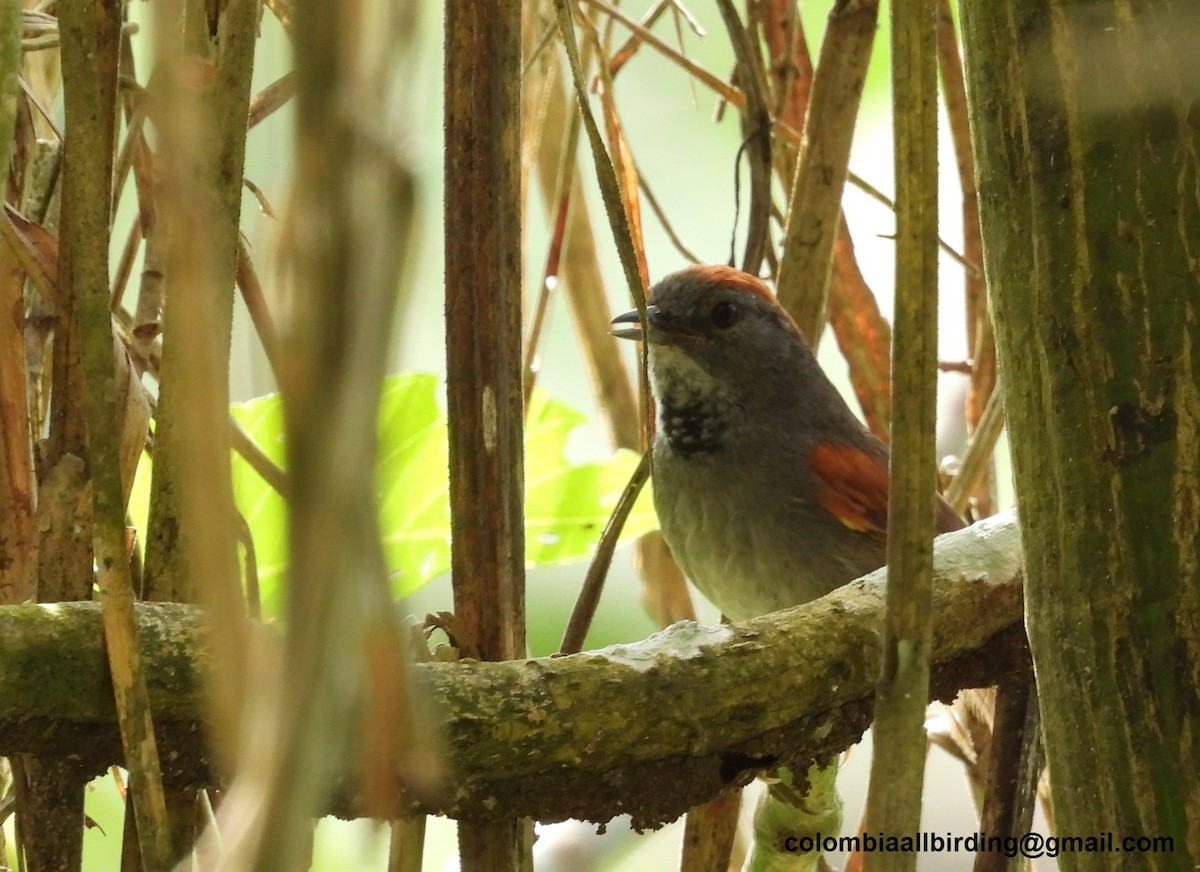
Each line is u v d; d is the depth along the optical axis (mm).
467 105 4156
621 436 7480
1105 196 3025
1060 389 3104
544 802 3822
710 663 3969
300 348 1522
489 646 4137
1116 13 3004
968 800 10242
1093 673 3080
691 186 12328
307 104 1515
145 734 3119
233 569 1688
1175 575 3002
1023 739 5051
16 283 4293
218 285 3178
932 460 2857
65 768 3635
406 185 1534
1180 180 2990
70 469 3900
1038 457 3164
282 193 1571
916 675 2824
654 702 3850
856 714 4250
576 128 6156
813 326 6363
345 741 2012
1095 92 3018
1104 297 3039
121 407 4027
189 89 1896
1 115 2936
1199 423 3002
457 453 4180
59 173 4910
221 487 1698
